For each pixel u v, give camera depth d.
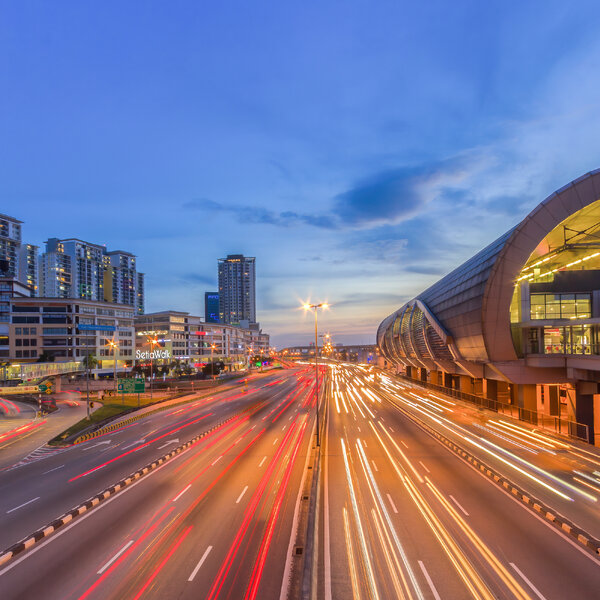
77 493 22.06
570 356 37.66
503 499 20.11
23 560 14.62
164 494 21.30
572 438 33.34
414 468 25.55
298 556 14.43
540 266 48.38
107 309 116.44
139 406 59.81
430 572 13.46
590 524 17.00
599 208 38.09
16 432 43.53
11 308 103.00
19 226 168.25
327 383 98.56
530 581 12.90
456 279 52.59
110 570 13.77
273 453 29.75
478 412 49.59
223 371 135.38
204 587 12.61
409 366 107.94
